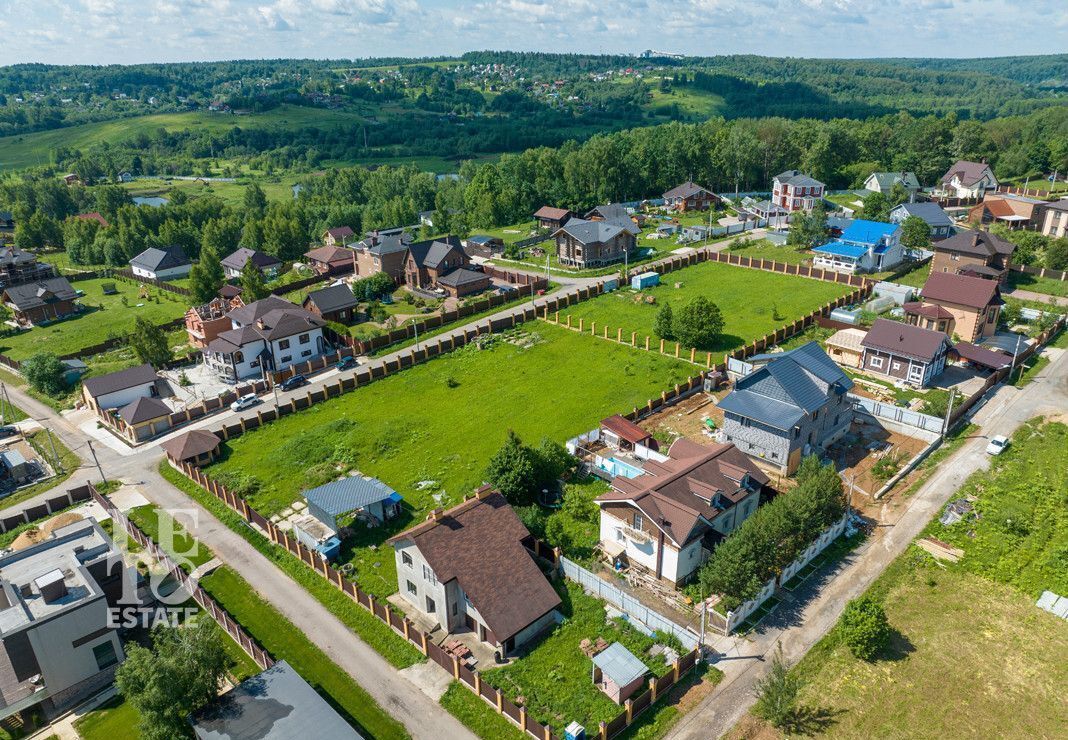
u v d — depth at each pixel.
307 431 70.50
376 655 42.62
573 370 80.69
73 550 46.41
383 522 54.78
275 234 152.75
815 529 47.69
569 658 40.97
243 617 46.19
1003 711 36.41
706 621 43.06
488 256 135.25
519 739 36.25
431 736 36.94
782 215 140.50
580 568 46.41
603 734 35.03
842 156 181.62
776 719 35.41
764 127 181.12
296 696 37.16
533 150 187.00
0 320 114.38
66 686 41.41
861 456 61.03
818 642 41.16
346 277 130.50
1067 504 51.88
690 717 36.69
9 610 40.59
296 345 87.94
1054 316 83.25
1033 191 153.00
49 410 81.69
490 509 47.19
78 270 155.38
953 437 62.69
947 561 47.38
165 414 73.31
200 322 94.38
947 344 73.12
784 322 90.25
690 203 157.25
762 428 59.25
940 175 171.38
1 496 63.53
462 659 41.41
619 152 174.88
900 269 105.25
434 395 77.31
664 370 78.56
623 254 124.44
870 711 36.69
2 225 192.12
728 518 49.66
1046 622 42.00
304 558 51.19
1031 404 67.44
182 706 35.91
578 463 59.34
